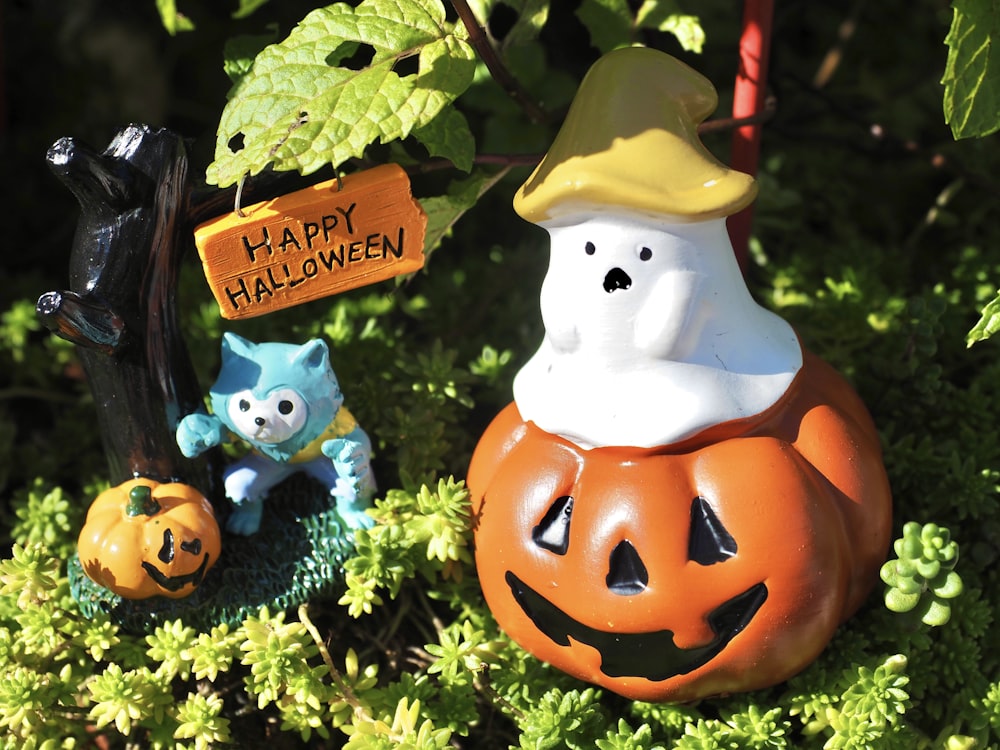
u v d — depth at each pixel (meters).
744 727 0.22
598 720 0.23
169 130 0.22
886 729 0.22
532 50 0.32
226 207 0.22
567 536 0.22
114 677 0.23
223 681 0.25
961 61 0.21
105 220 0.22
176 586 0.23
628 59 0.21
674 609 0.21
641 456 0.21
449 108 0.23
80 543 0.23
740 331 0.22
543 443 0.22
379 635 0.26
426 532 0.24
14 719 0.23
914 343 0.26
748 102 0.27
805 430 0.22
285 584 0.24
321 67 0.21
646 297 0.21
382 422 0.27
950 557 0.21
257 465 0.23
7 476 0.30
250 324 0.30
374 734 0.22
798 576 0.21
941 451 0.26
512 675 0.24
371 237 0.22
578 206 0.20
